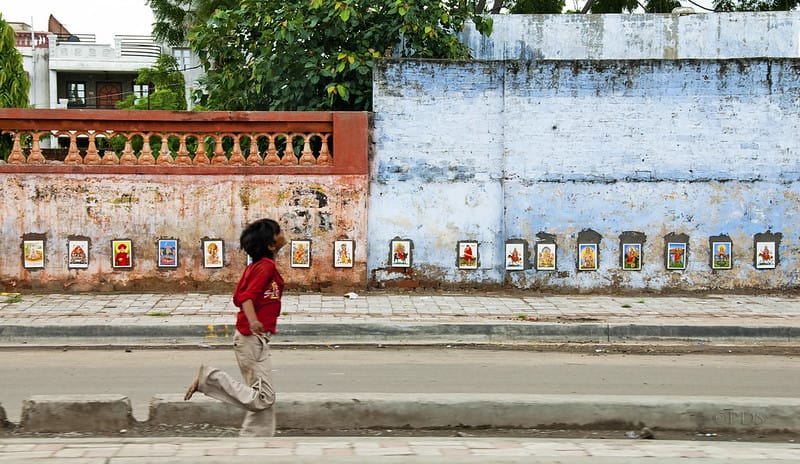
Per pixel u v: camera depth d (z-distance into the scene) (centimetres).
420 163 1205
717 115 1213
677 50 1564
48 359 870
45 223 1157
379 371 820
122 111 1159
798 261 1230
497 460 503
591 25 1561
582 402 629
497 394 651
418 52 1359
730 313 1071
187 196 1172
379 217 1205
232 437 584
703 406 627
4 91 1936
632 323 995
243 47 1408
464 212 1211
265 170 1177
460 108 1205
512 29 1556
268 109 1419
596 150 1213
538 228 1217
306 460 496
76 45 3797
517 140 1210
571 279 1223
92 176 1159
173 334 963
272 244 577
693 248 1223
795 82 1212
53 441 547
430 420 627
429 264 1214
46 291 1162
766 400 634
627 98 1211
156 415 627
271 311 573
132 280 1173
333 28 1314
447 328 987
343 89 1251
